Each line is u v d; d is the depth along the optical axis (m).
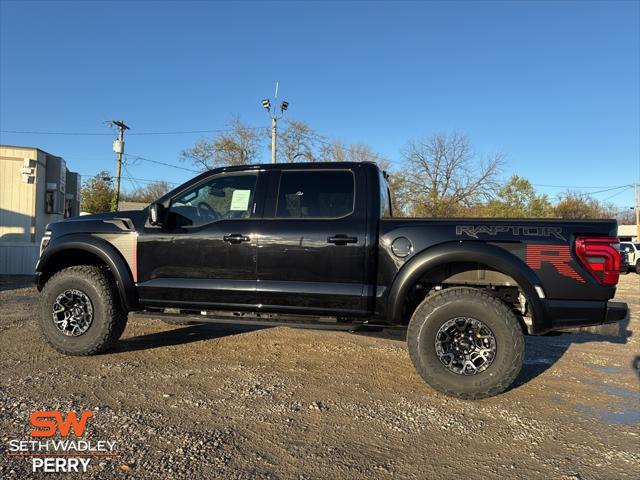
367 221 4.42
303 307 4.50
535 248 4.00
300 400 3.97
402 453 3.10
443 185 41.56
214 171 4.95
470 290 4.10
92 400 3.82
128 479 2.67
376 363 5.13
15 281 12.35
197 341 5.88
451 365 4.07
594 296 3.93
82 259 5.36
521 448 3.21
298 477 2.76
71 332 5.00
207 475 2.74
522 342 3.94
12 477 2.65
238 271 4.63
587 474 2.88
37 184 17.58
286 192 4.71
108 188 49.22
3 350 5.23
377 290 4.34
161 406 3.74
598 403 4.11
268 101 29.80
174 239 4.78
